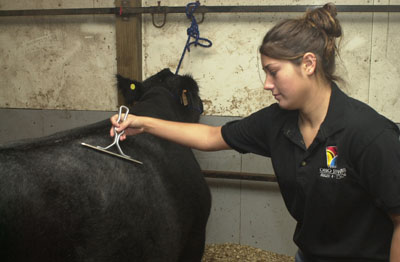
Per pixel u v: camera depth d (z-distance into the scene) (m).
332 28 1.11
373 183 1.09
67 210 1.19
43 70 3.12
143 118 1.48
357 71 2.68
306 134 1.22
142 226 1.48
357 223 1.20
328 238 1.26
